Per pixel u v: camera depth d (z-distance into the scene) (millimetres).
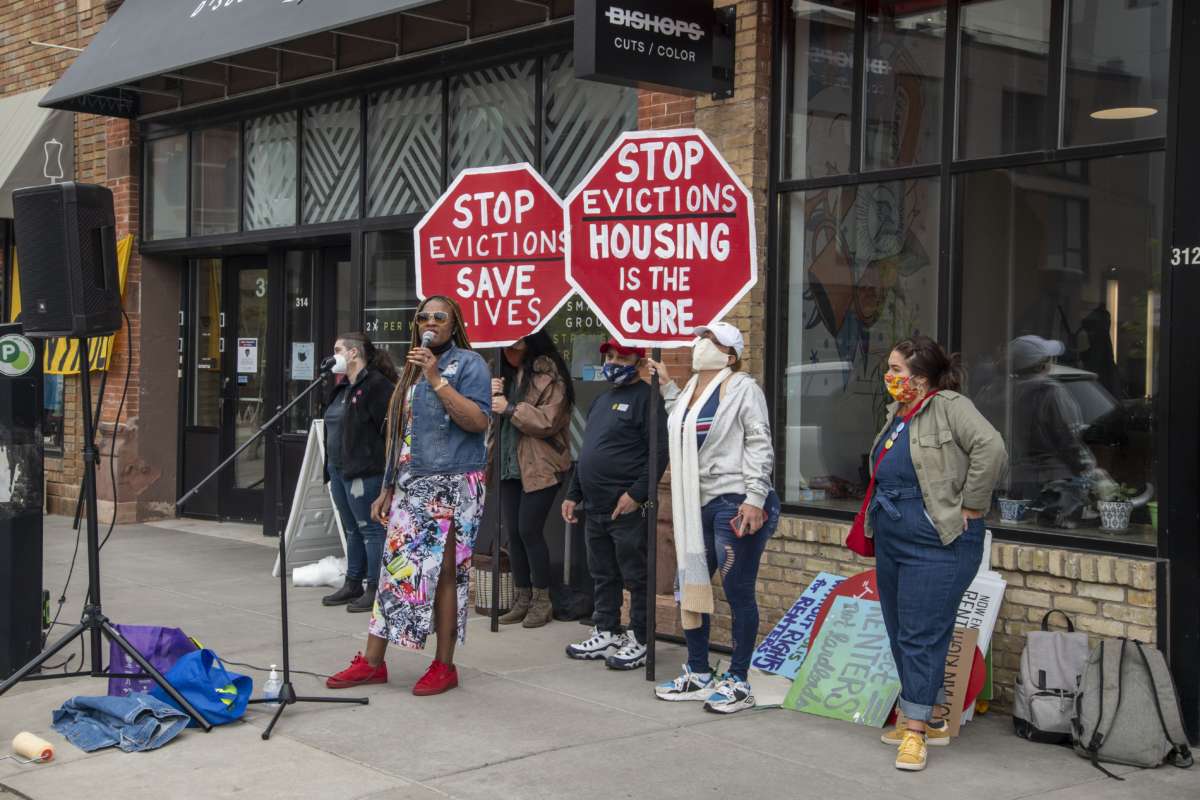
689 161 6242
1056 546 5855
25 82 13227
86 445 5812
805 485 7078
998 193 6250
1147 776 5039
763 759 5230
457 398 5977
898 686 5746
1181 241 5430
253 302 11727
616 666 6672
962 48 6410
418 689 6145
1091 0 5906
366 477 8000
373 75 9688
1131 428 5746
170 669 5734
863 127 6812
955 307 6395
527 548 7625
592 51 6352
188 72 11000
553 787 4871
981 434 5012
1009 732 5641
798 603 6586
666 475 7445
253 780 4926
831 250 6953
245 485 11875
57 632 7469
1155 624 5434
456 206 7492
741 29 7098
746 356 7094
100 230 5910
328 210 10328
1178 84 5461
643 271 6363
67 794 4762
